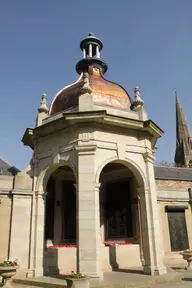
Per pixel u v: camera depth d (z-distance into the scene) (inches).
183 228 864.9
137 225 761.6
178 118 3415.4
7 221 633.0
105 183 861.2
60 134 652.1
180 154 3142.2
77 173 591.2
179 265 792.9
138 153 655.1
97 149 609.0
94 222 549.0
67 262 671.1
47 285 524.7
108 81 837.2
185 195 900.6
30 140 727.1
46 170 660.1
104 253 681.0
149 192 639.1
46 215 788.6
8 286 531.5
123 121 632.4
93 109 639.8
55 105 761.0
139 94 726.5
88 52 979.9
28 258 614.9
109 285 492.7
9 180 662.5
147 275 579.5
